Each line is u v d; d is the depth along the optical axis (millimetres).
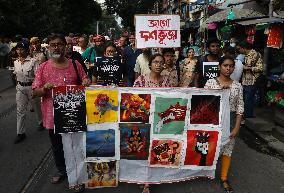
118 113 4418
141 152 4520
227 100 4504
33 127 7734
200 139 4547
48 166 5578
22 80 6598
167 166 4578
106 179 4570
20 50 6492
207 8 17547
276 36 8883
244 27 11953
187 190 4734
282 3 10625
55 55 4387
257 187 4891
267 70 9688
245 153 6301
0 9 22578
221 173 4867
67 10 44031
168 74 5820
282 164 5770
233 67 4516
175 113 4465
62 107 4312
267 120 7828
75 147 4430
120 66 6816
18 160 5832
